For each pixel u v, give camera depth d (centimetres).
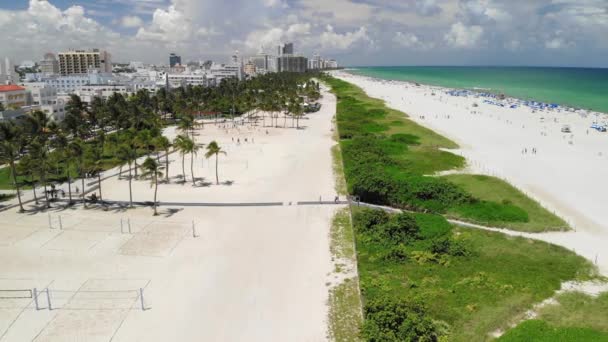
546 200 9906
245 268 6694
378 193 9775
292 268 6694
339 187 10906
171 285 6194
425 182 10150
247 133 18875
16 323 5300
